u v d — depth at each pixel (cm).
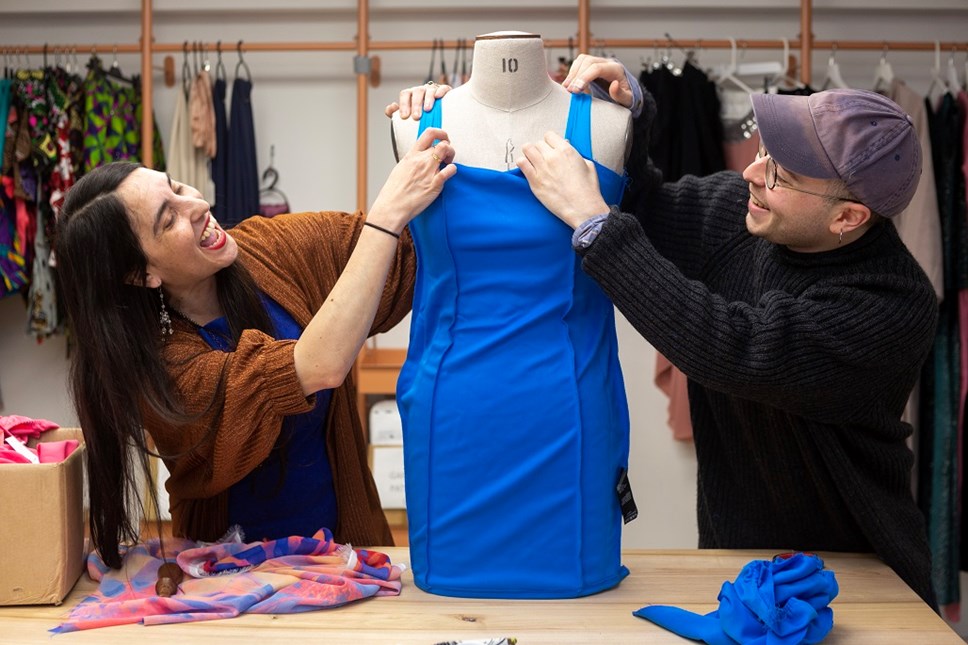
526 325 158
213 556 174
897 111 157
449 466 161
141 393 164
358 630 153
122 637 151
